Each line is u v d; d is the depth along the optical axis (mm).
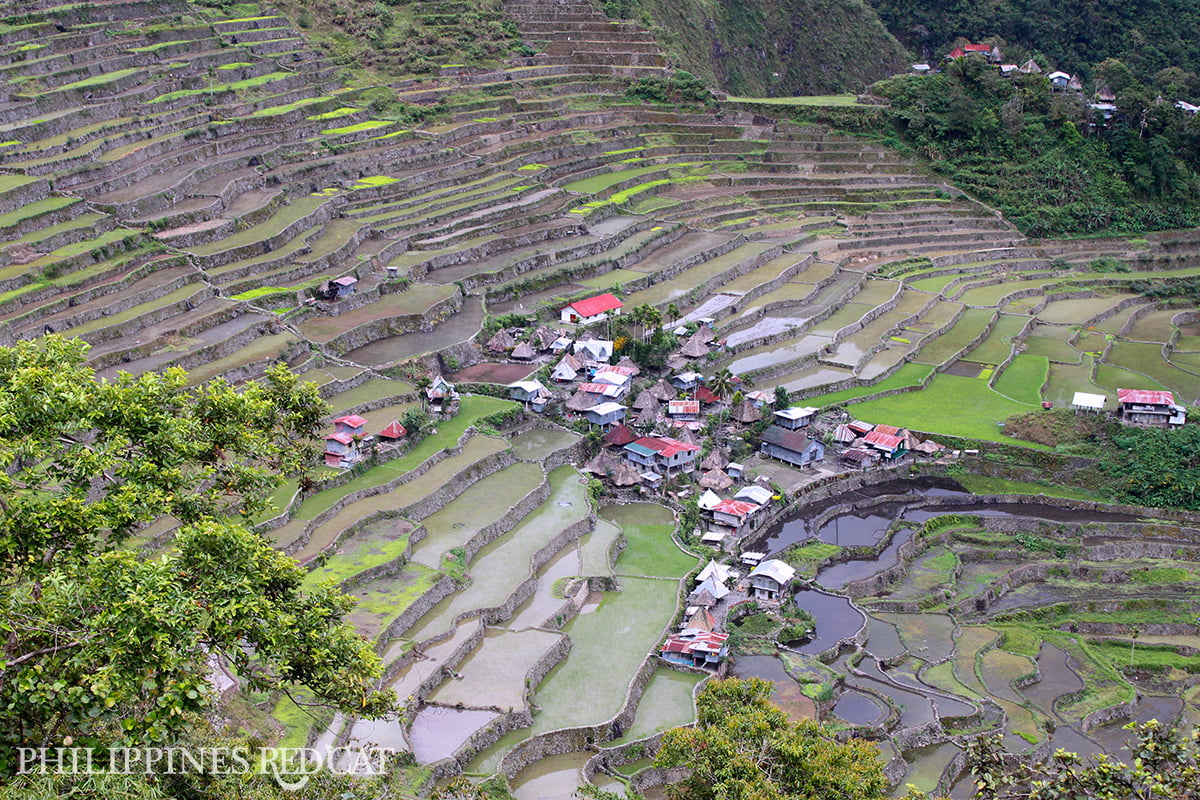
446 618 61969
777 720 42625
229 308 87812
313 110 123188
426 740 52812
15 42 111875
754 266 119625
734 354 101750
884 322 113125
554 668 60625
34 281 84062
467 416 84812
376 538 67875
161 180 103250
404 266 102938
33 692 26734
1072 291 128375
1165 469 85875
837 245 129125
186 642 26922
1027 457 90062
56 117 103812
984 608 73938
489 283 104125
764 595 71000
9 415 29500
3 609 26391
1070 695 64562
